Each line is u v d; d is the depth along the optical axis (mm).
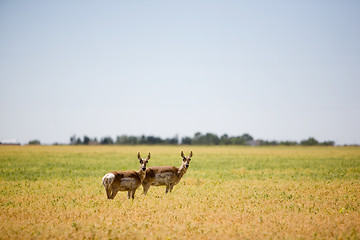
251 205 67938
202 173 134375
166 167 82938
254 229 50500
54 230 50188
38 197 75625
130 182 73188
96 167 159875
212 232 49438
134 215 59062
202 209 63625
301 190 86688
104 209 63625
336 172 134125
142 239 47000
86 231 49781
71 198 75438
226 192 83375
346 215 59312
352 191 84750
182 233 49406
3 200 72062
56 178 116938
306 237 47562
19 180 111750
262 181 107438
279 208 65000
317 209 63594
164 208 64375
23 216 57719
